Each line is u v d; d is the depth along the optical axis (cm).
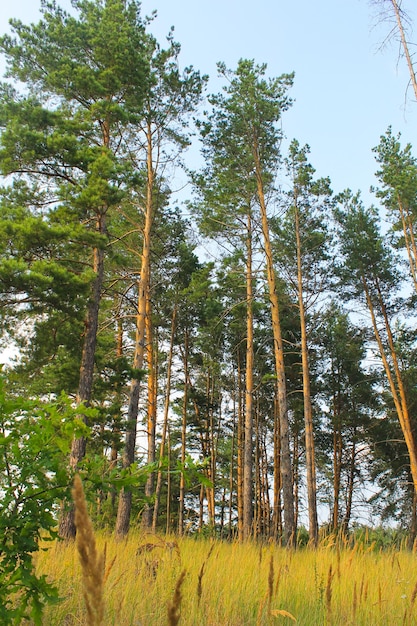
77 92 1452
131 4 1672
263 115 1759
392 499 2905
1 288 1176
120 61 1431
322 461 3080
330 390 2994
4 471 259
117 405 1513
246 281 1989
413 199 2088
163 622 318
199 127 1805
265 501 3139
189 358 2825
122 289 2067
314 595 443
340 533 608
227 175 1820
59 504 265
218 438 3216
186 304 2380
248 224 1933
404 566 591
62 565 395
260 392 3008
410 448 2106
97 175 1305
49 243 1286
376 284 2247
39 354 1380
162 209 1828
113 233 1791
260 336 2603
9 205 1371
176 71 1616
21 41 1449
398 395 2636
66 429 258
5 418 259
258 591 429
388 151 2198
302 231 1995
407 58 1000
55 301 1225
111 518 1748
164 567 437
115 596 349
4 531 250
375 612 404
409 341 2627
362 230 2266
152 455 1769
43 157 1327
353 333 2547
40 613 246
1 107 1348
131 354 2153
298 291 1939
